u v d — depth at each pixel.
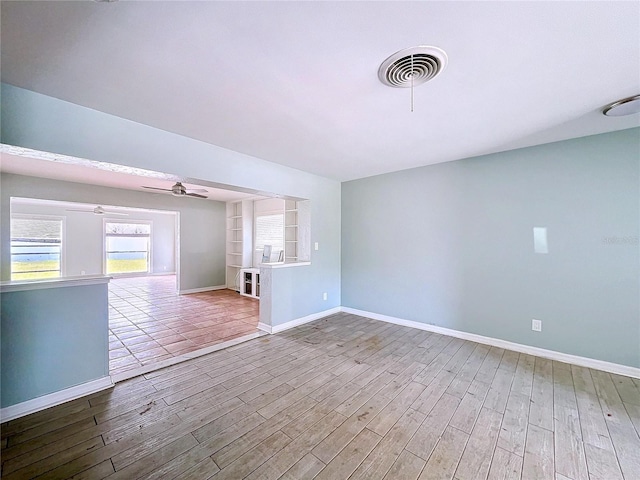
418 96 1.97
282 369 2.74
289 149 3.12
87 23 1.29
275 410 2.08
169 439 1.76
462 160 3.54
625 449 1.69
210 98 2.00
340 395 2.28
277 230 6.39
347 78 1.75
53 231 7.96
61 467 1.54
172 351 3.17
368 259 4.51
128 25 1.31
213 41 1.42
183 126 2.48
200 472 1.52
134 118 2.32
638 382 2.46
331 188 4.68
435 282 3.79
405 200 4.06
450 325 3.67
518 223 3.15
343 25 1.31
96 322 2.35
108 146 2.25
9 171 4.52
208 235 7.27
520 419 1.98
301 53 1.51
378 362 2.89
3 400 1.94
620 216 2.61
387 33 1.36
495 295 3.31
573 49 1.48
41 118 1.96
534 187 3.04
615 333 2.64
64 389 2.18
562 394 2.29
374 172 4.20
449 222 3.66
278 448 1.70
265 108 2.15
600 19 1.27
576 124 2.46
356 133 2.65
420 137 2.77
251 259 6.94
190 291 6.89
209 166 2.93
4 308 1.96
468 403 2.17
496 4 1.19
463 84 1.81
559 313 2.91
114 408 2.09
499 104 2.09
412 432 1.85
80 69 1.67
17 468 1.52
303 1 1.17
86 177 4.93
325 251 4.58
